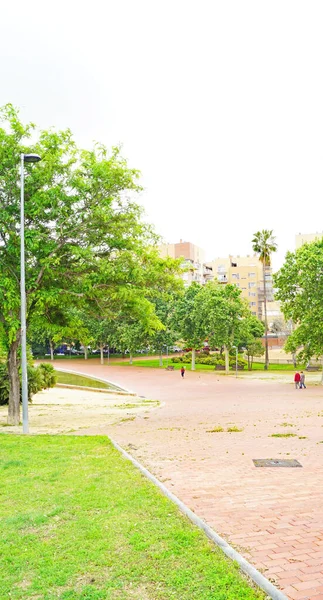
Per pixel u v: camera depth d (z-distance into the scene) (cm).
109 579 452
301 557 493
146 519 617
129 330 6391
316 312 3922
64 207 1742
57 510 661
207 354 7362
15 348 1927
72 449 1184
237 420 1883
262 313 11188
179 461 1035
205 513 652
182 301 5769
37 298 1825
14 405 1912
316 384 4034
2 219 1736
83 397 3291
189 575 452
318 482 843
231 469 952
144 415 2178
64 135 1873
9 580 459
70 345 9138
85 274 1867
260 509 671
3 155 1770
